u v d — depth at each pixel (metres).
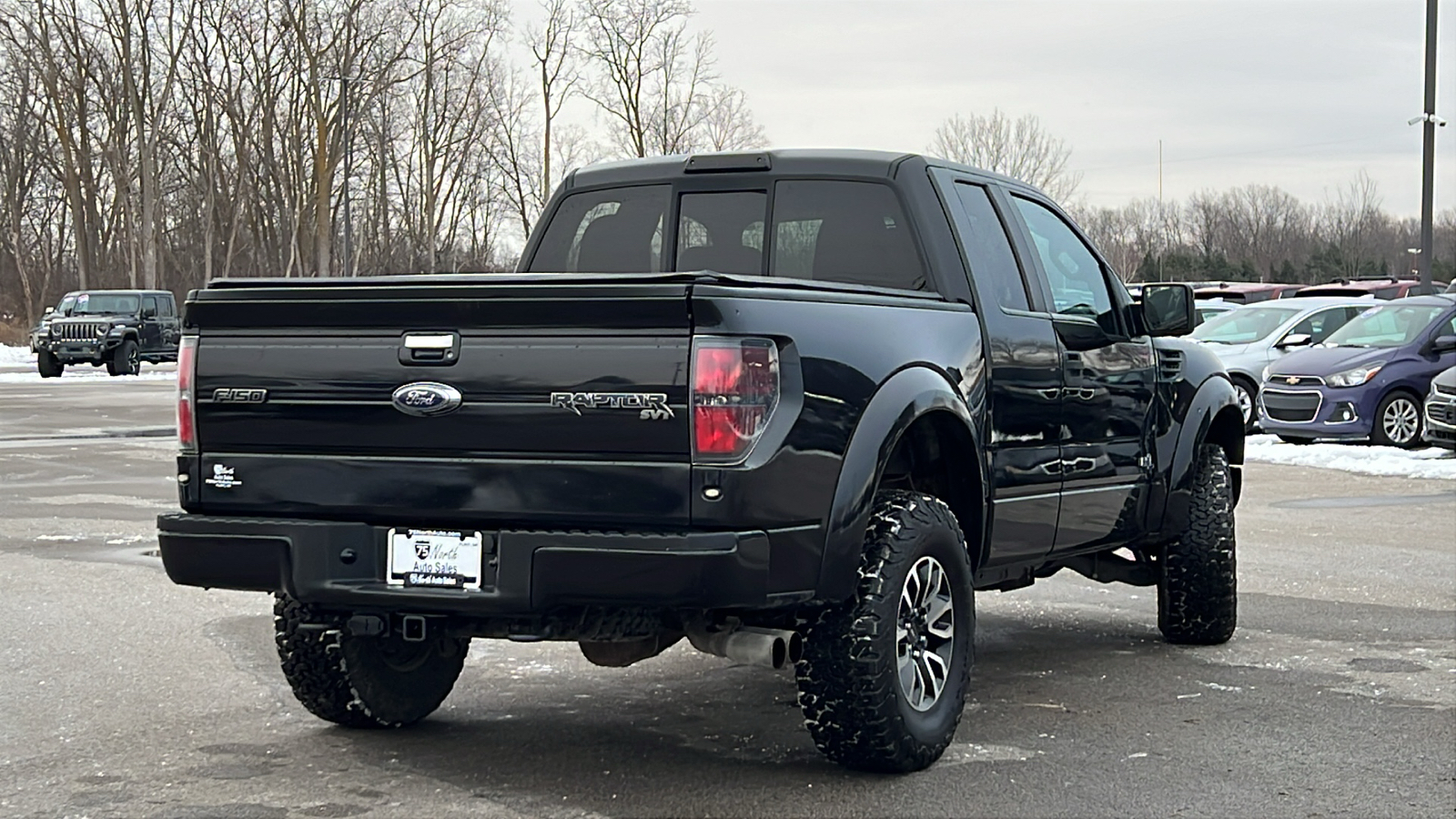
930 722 5.23
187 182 69.69
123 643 7.36
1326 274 89.12
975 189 6.30
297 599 4.97
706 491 4.49
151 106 58.88
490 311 4.70
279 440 5.04
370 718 5.71
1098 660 7.18
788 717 6.05
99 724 5.87
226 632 7.62
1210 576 7.35
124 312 38.81
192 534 5.09
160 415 24.03
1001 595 9.12
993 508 5.81
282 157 64.00
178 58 61.81
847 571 4.86
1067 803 4.86
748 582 4.52
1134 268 83.88
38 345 37.53
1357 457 17.05
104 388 32.47
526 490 4.67
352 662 5.57
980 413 5.69
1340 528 11.88
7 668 6.83
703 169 6.41
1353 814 4.75
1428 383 18.62
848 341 4.93
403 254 68.12
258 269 72.56
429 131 63.66
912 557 5.10
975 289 5.87
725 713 6.11
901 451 5.69
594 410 4.57
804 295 4.83
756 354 4.56
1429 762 5.36
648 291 4.51
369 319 4.89
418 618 4.89
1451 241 96.50
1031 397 6.07
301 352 4.98
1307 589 9.13
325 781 5.11
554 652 7.34
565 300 4.59
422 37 61.56
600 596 4.55
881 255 5.99
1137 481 6.98
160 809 4.79
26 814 4.72
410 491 4.83
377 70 58.94
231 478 5.12
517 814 4.75
